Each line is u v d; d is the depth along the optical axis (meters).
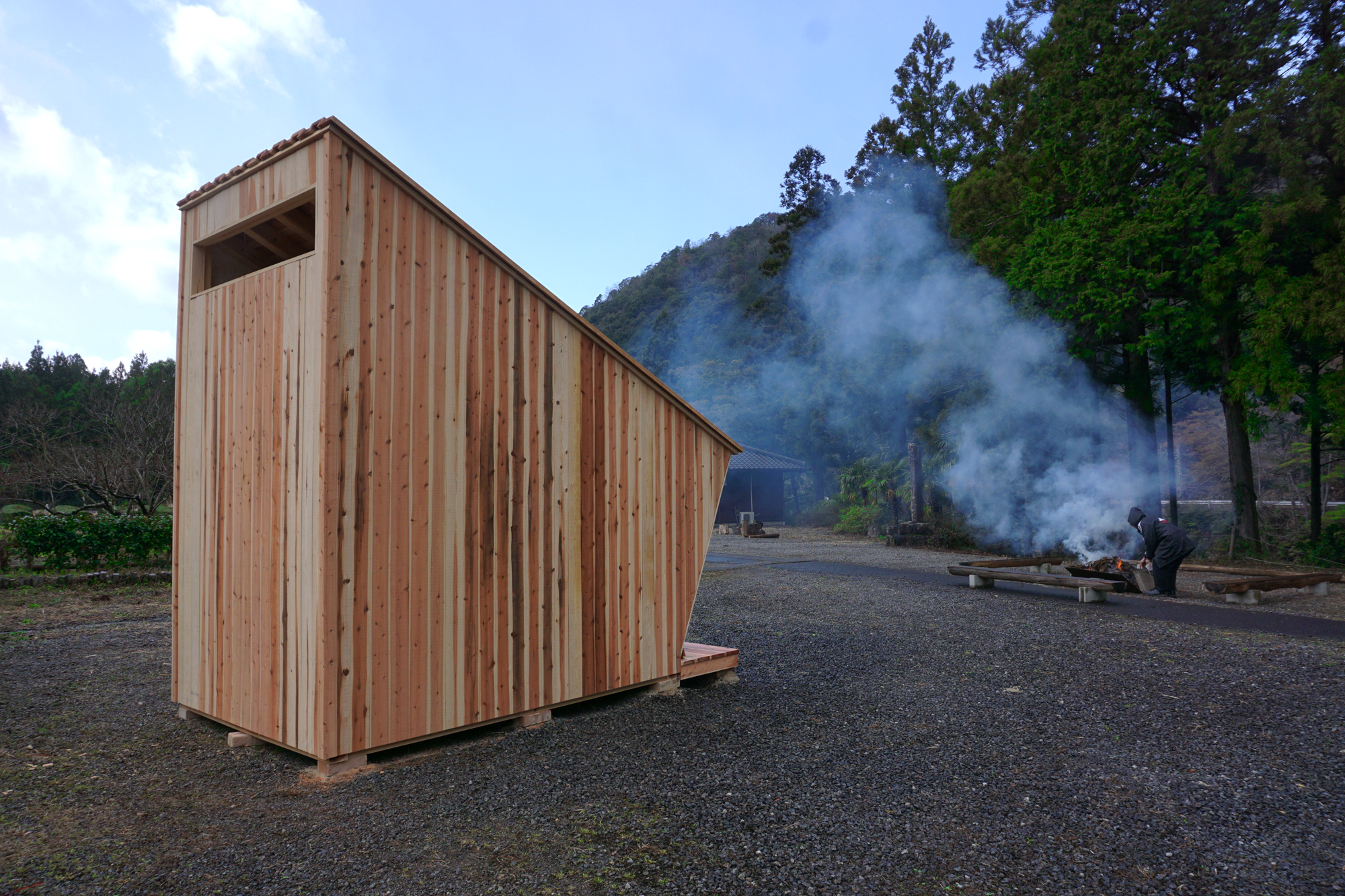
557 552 4.73
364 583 3.75
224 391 4.45
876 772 3.80
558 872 2.72
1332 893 2.61
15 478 14.92
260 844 2.93
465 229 4.26
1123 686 5.56
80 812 3.25
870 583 11.75
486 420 4.37
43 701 5.08
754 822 3.18
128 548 12.06
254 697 4.06
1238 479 15.95
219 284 5.10
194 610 4.61
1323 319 13.19
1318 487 16.38
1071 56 18.00
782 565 14.45
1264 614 8.84
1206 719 4.74
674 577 5.52
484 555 4.32
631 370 5.29
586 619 4.88
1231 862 2.84
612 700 5.20
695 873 2.72
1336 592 11.16
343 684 3.66
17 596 9.84
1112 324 16.34
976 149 25.11
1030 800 3.44
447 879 2.66
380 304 3.87
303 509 3.75
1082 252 16.20
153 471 14.70
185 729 4.48
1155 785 3.63
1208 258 15.04
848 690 5.48
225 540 4.36
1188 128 17.03
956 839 3.03
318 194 3.72
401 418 3.94
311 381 3.72
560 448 4.79
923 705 5.06
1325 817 3.25
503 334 4.49
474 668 4.24
